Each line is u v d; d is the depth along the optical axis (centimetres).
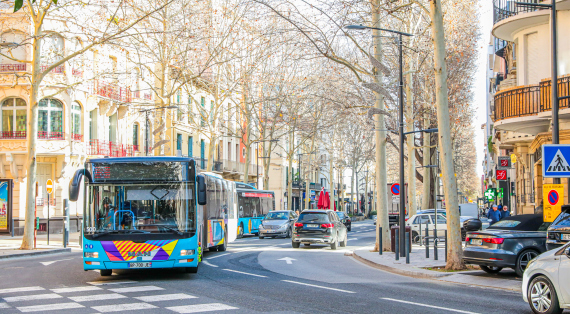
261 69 4181
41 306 1029
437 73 1677
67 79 3731
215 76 4109
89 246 1402
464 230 3294
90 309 991
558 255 916
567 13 2184
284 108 4972
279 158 7725
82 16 3634
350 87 3000
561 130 2128
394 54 3016
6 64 3631
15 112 3700
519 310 989
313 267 1828
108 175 1439
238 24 3609
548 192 1480
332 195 6556
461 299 1122
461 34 3169
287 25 2400
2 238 3450
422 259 2031
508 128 2445
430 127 3766
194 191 1459
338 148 6700
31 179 2650
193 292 1202
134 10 3297
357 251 2431
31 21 3531
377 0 2333
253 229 4219
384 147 2442
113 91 4162
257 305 1023
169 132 4388
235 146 6700
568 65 2186
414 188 3275
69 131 3791
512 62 3070
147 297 1128
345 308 995
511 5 2403
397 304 1046
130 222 1420
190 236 1430
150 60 4650
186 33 3516
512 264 1438
